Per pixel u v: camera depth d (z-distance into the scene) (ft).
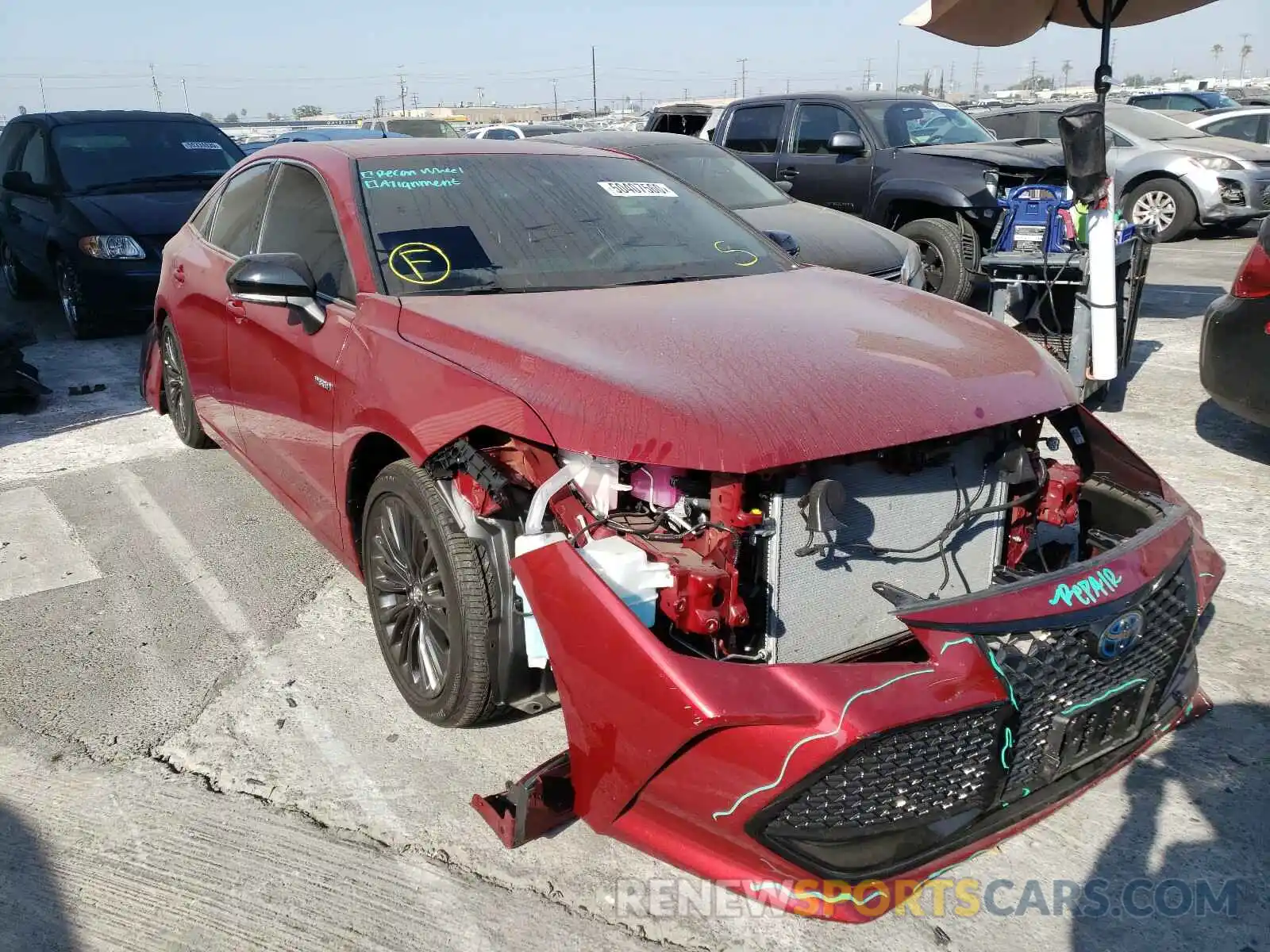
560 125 93.30
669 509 7.52
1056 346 19.70
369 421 9.21
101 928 7.16
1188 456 16.75
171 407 17.61
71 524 14.29
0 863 7.79
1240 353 15.11
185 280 14.89
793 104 32.07
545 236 10.97
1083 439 9.43
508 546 8.02
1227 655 10.65
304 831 8.12
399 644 9.62
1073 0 18.69
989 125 46.09
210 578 12.57
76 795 8.55
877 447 7.05
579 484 7.55
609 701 6.67
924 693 6.44
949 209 27.37
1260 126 56.85
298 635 11.17
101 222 25.21
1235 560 12.89
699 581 6.79
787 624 7.43
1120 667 7.49
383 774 8.80
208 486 15.75
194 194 27.63
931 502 7.96
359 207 10.69
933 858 6.81
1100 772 7.64
